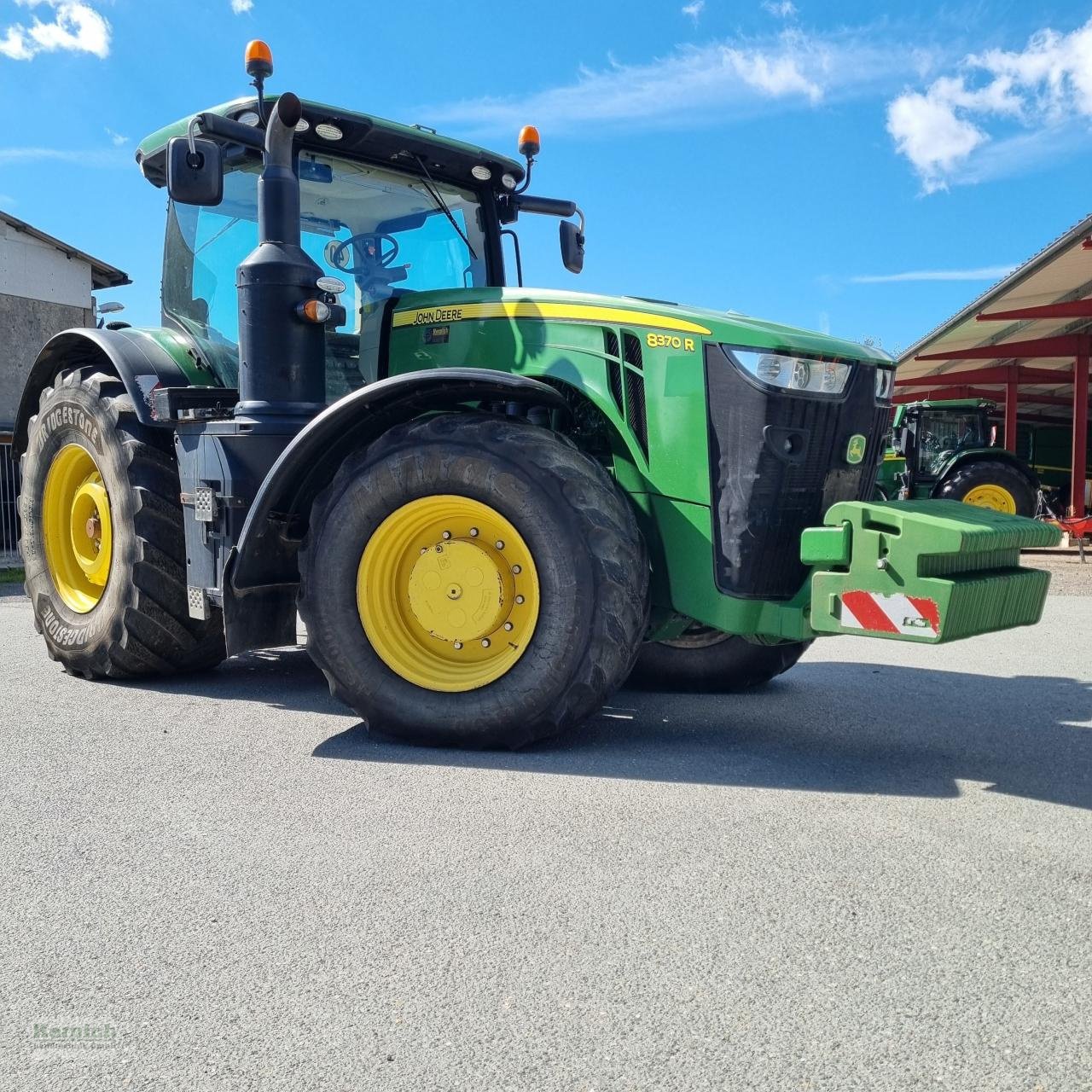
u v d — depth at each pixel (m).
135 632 4.43
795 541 3.51
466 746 3.40
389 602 3.54
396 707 3.43
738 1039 1.66
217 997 1.79
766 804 2.82
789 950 1.95
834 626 3.15
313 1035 1.68
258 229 3.96
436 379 3.30
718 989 1.81
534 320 3.81
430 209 4.69
